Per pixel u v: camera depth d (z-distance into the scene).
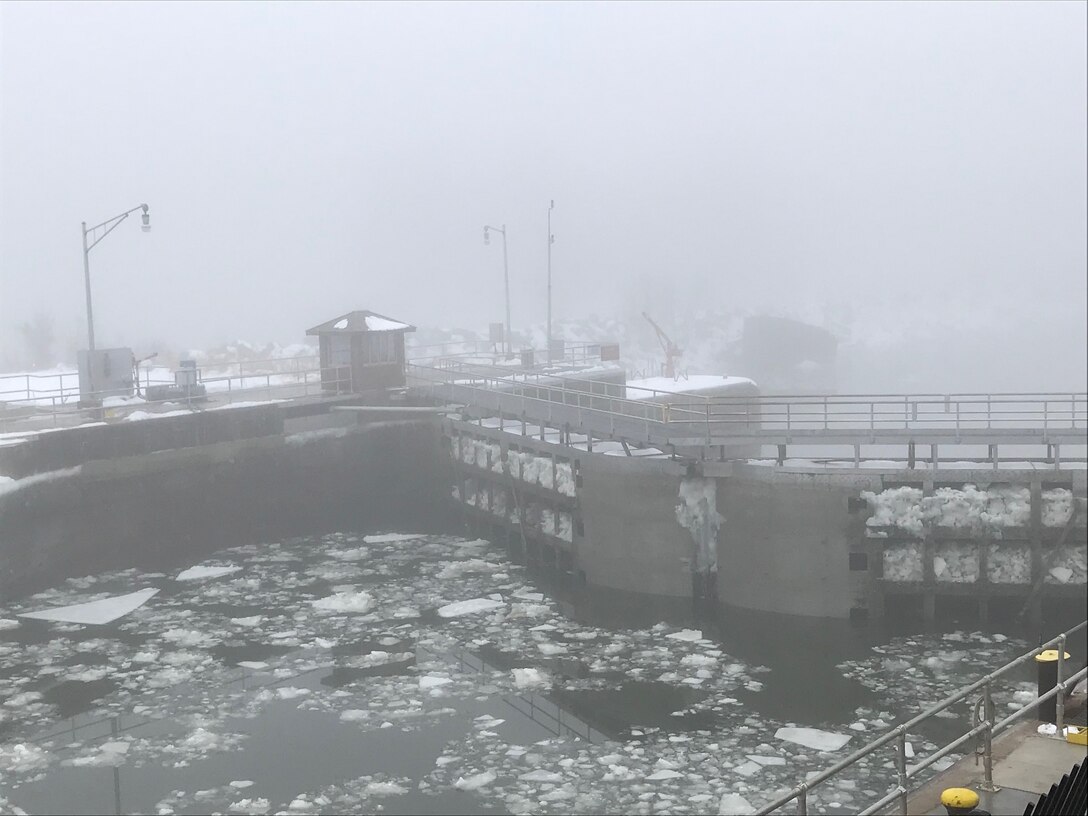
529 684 28.53
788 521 32.75
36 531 35.31
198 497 40.56
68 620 33.41
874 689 27.81
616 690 28.12
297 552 41.56
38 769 23.89
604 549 36.38
